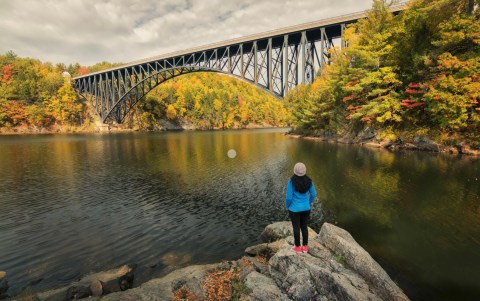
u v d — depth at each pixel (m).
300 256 6.06
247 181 20.19
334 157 28.52
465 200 13.41
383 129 36.06
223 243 10.16
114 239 10.60
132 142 54.88
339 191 16.06
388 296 5.34
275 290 5.64
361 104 40.00
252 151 37.53
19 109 90.00
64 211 13.94
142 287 6.58
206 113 134.88
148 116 115.00
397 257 8.52
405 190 15.55
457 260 8.24
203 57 65.81
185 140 59.84
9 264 8.75
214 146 45.81
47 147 45.00
